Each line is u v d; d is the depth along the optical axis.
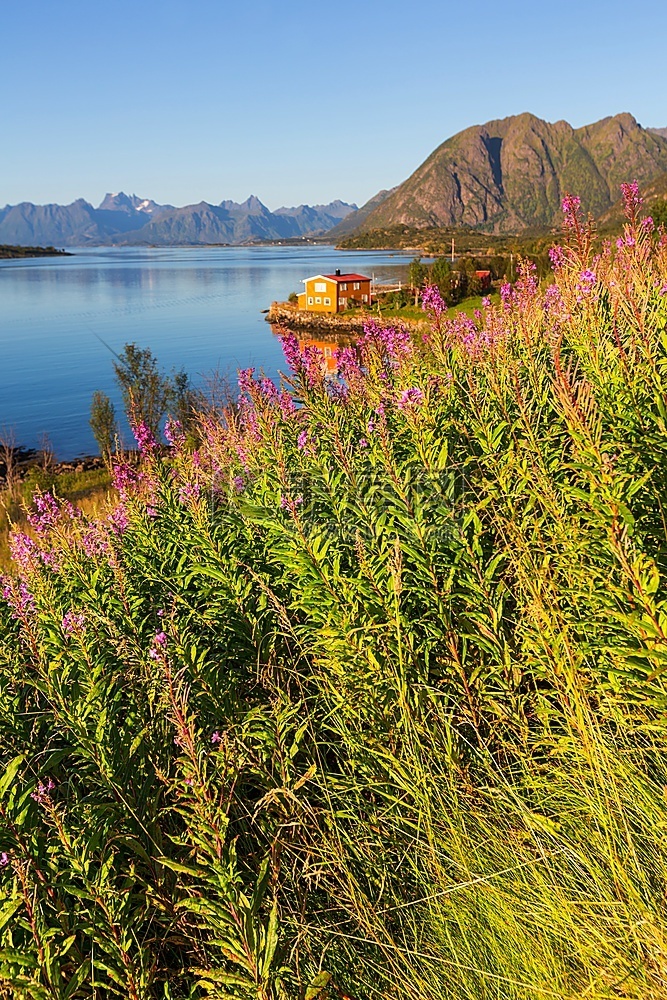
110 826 2.93
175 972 2.79
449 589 3.53
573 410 3.01
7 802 2.59
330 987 2.59
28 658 4.18
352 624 3.34
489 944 2.47
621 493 2.82
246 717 3.42
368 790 3.30
